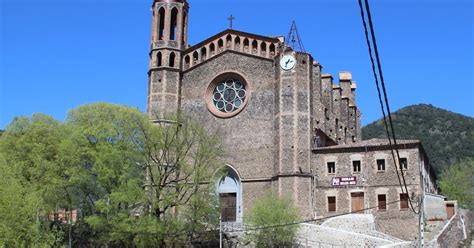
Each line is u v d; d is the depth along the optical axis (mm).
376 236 60812
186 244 59156
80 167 57875
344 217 65875
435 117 197125
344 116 95688
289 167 67938
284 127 69438
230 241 59312
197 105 76000
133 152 59281
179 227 56156
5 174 50062
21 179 53969
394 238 61781
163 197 57562
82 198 60188
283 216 57312
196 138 65688
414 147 66125
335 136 84438
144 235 54406
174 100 76125
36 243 47125
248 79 74312
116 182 57844
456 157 171625
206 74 76625
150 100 76125
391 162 66688
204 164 62344
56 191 57656
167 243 57594
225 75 75625
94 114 61125
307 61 72250
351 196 67250
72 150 58031
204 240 59625
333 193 68000
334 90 93062
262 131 71625
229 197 71562
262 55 74688
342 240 57438
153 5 81312
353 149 68562
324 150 69562
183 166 61188
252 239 57406
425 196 68438
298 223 57312
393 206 65250
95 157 57438
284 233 56500
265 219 57062
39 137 62406
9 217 45062
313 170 69375
